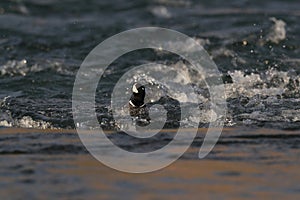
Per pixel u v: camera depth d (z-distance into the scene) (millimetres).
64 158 22156
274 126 26344
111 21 51438
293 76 35312
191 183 19453
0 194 18484
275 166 21094
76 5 57406
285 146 23500
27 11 55188
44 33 47219
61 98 32406
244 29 45781
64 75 37312
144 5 56906
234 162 21609
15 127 26750
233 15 50969
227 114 28250
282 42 42531
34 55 41875
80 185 19250
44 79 36500
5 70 38438
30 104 30703
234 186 19172
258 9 54031
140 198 18078
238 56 39844
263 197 18219
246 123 26812
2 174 20344
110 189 18875
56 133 25688
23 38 45719
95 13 54938
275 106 29594
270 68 37406
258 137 24781
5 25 49625
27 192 18625
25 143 24156
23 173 20438
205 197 18203
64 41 44969
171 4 57219
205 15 51750
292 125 26453
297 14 50562
